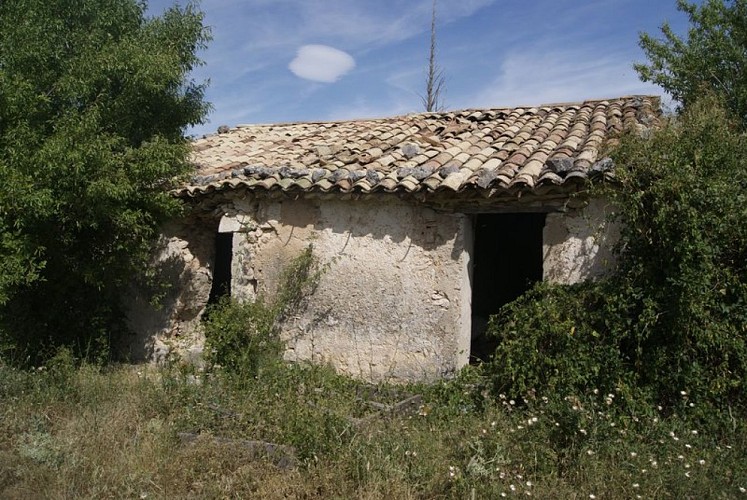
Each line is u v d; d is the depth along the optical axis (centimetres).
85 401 593
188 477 455
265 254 803
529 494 415
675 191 530
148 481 443
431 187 667
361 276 745
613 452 456
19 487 436
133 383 650
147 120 800
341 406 554
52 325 781
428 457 462
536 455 457
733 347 520
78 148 641
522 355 576
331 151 882
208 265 924
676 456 461
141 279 916
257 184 766
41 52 699
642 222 554
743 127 741
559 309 582
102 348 809
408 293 720
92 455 478
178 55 788
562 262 643
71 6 766
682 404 525
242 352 720
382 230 739
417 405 601
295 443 482
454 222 703
